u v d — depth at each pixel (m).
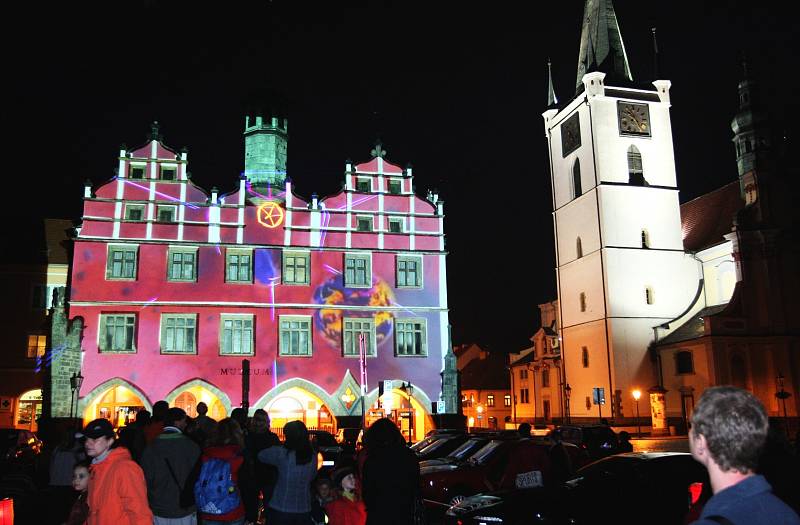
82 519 8.60
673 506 12.58
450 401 49.38
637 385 64.31
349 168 51.81
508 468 14.56
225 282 48.03
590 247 68.44
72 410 40.19
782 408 57.53
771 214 62.09
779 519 3.80
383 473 9.30
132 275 46.69
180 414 10.67
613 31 73.25
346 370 48.66
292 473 10.35
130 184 47.88
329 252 50.09
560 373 74.19
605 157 67.69
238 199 49.38
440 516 18.38
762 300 60.22
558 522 13.17
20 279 50.97
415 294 50.94
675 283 67.12
